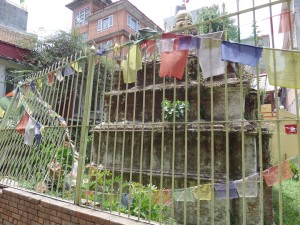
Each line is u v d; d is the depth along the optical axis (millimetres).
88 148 7863
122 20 23406
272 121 2453
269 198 6609
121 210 3645
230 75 6922
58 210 3652
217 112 7012
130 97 8086
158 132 7035
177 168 6867
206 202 6371
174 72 3008
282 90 15578
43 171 4434
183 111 6914
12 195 4461
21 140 5203
